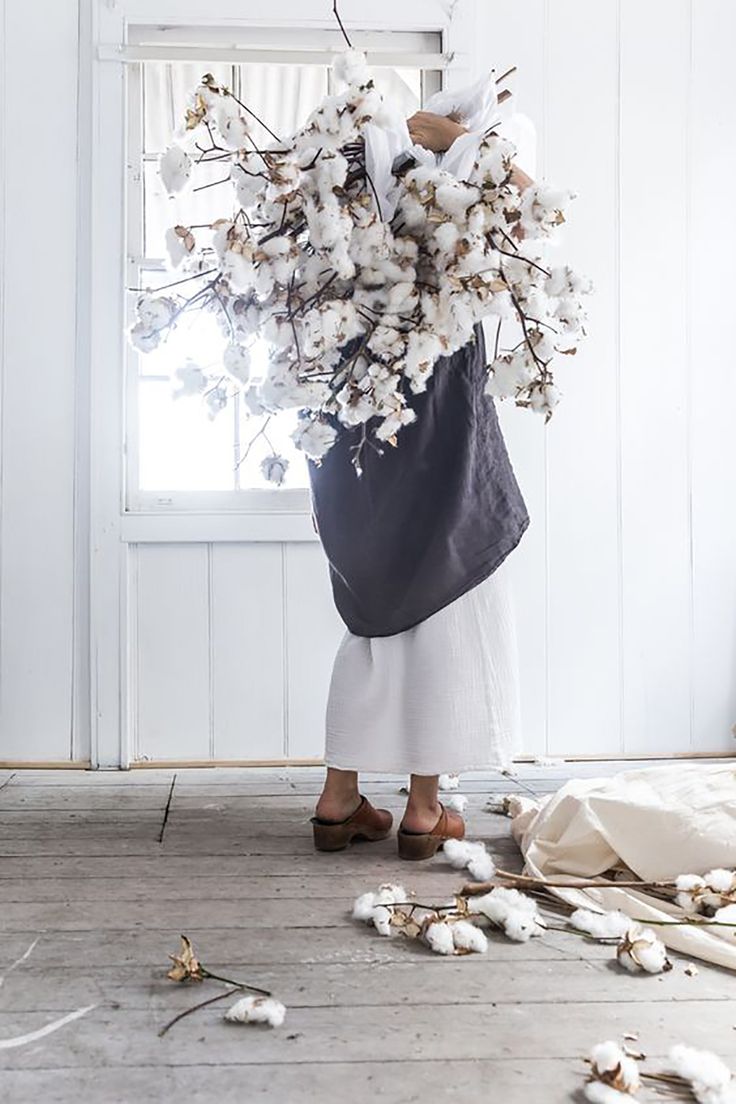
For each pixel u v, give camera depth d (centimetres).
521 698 302
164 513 293
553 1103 108
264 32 297
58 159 296
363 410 155
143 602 296
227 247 150
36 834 218
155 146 307
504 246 157
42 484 295
